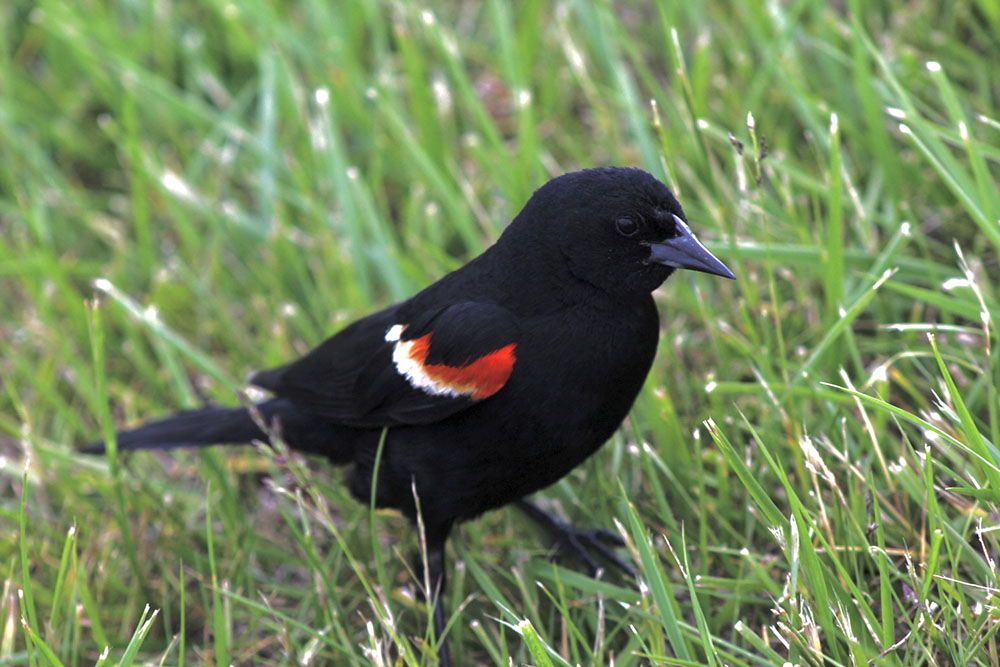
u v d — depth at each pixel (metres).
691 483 8.27
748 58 11.17
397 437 7.72
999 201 8.09
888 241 9.54
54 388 10.66
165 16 13.13
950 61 10.64
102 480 9.34
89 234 12.19
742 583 7.15
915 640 6.39
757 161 7.77
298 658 7.61
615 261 7.03
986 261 9.26
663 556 7.95
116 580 8.44
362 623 8.19
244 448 9.72
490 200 11.31
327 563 8.44
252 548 8.66
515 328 7.18
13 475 9.96
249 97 12.68
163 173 11.80
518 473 7.46
